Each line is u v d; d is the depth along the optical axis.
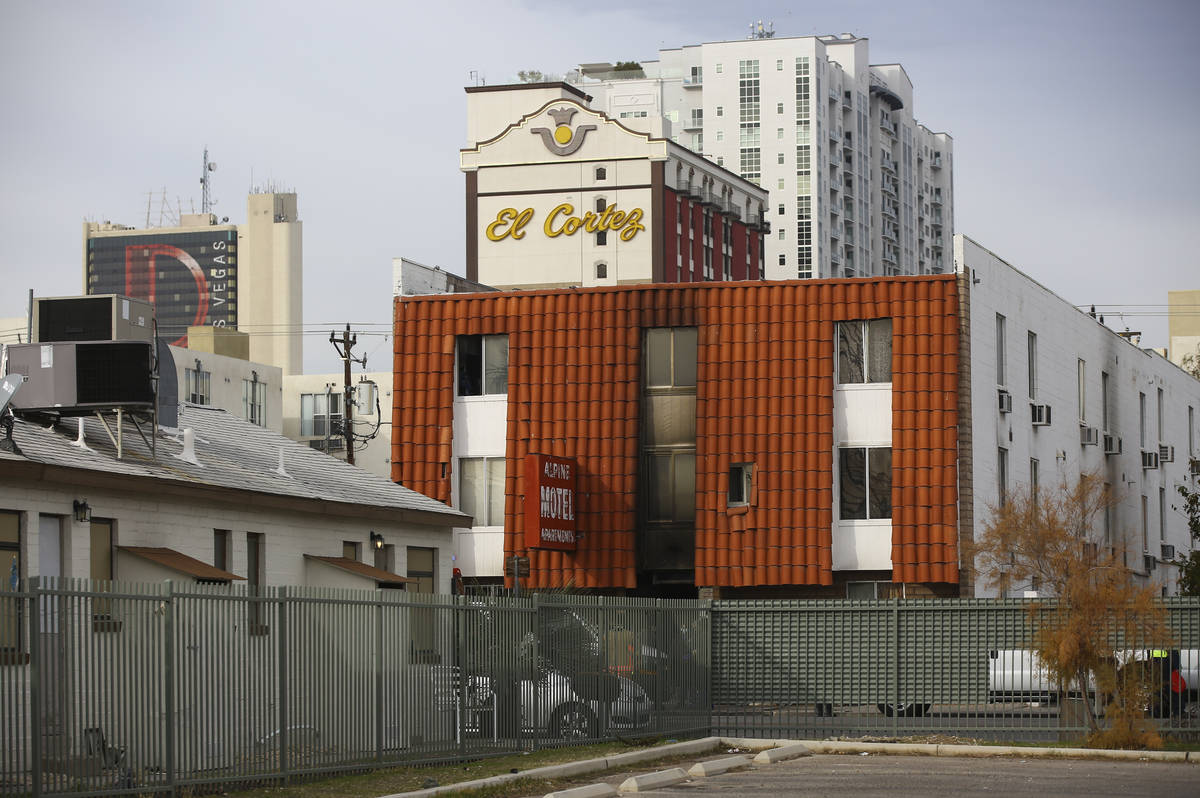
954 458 39.41
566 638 24.33
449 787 18.61
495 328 43.22
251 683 18.62
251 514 27.28
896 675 26.33
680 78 175.38
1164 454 59.97
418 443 43.16
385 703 20.84
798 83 171.00
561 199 121.88
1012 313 44.62
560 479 40.91
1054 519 32.38
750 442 40.69
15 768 15.46
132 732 16.92
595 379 42.22
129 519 23.88
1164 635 23.83
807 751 24.36
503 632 23.09
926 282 40.44
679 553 41.81
